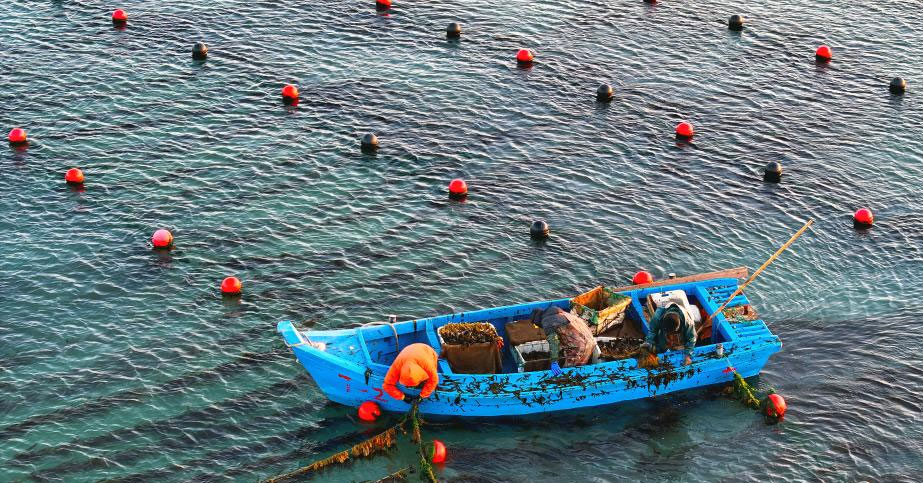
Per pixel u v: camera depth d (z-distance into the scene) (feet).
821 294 111.14
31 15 166.61
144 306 105.09
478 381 90.07
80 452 86.33
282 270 111.24
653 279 112.27
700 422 93.25
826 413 94.53
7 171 127.03
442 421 91.97
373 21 169.68
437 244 116.98
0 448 86.33
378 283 109.81
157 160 130.52
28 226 117.19
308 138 136.77
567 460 88.63
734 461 89.04
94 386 93.86
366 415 91.66
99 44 158.61
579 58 161.17
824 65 162.40
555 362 91.86
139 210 120.57
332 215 121.29
